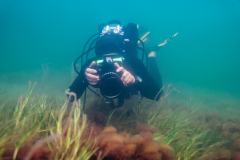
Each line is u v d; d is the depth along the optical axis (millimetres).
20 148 838
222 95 7555
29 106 1789
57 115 1631
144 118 1997
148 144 1041
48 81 5891
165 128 1858
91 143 1003
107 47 1965
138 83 2189
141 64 2570
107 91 1831
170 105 3363
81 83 2205
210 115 2840
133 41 3078
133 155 1019
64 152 834
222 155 1218
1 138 887
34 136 1070
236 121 2756
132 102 2570
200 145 1402
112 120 2139
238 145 1504
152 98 2439
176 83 9820
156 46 5938
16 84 5598
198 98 5832
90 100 3270
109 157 973
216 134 1621
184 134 1657
